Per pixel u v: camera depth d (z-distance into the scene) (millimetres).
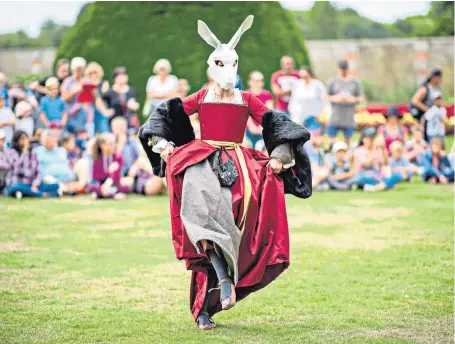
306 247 11258
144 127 7434
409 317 7762
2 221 13492
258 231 7168
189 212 7055
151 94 19500
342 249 11109
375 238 11938
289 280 9344
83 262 10266
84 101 19312
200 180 7148
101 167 16625
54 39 57500
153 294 8695
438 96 20547
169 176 7281
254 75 19094
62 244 11469
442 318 7711
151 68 23750
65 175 17156
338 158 18125
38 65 40406
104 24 24062
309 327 7449
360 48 44344
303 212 14609
